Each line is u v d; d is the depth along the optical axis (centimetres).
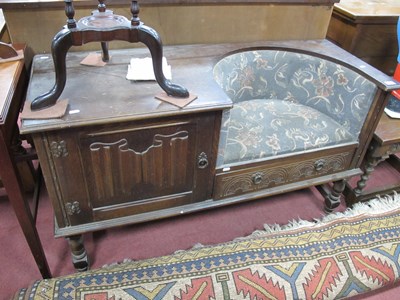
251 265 110
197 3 128
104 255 130
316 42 150
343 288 109
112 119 86
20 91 102
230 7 133
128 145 95
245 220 150
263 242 119
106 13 89
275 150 119
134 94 96
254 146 119
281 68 146
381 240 123
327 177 138
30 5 111
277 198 163
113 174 99
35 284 102
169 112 90
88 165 94
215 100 97
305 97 147
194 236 140
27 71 118
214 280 105
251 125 129
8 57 102
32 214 112
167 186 110
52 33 119
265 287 104
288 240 120
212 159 110
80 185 97
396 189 162
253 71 145
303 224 140
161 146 99
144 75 104
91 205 104
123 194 106
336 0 143
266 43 144
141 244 135
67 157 90
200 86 104
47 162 89
